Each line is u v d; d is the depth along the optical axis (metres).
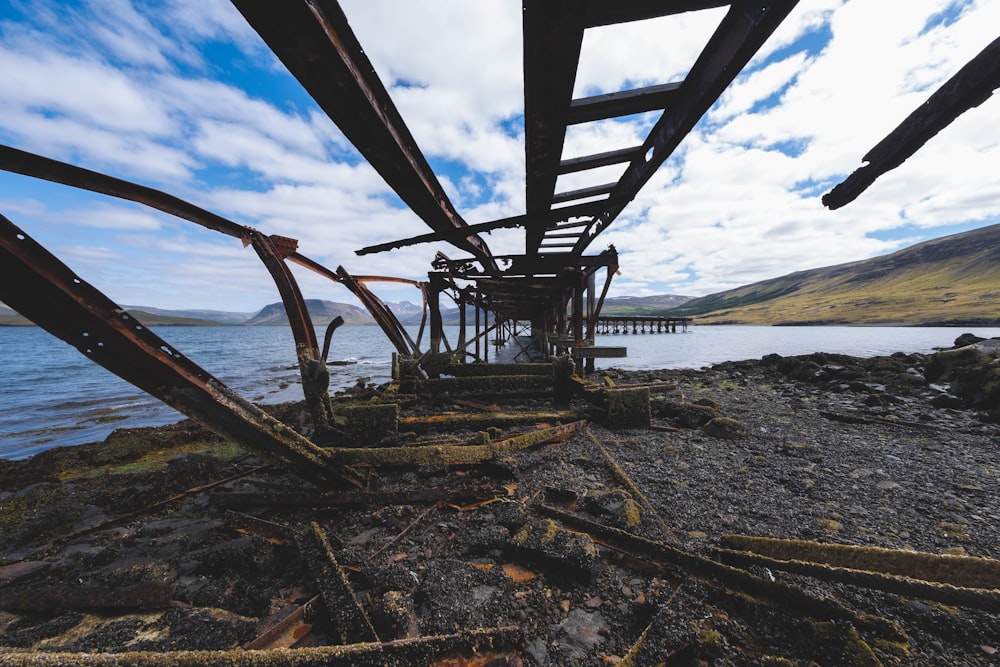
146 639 2.32
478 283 12.91
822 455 5.56
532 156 4.33
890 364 14.24
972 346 10.23
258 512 4.03
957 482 4.59
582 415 6.98
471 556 3.13
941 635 2.23
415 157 4.46
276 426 3.66
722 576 2.62
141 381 3.06
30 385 20.81
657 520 3.59
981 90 1.47
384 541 3.41
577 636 2.28
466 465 4.88
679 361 28.47
